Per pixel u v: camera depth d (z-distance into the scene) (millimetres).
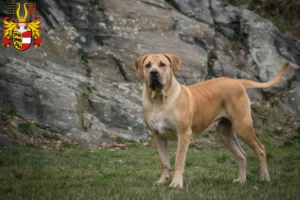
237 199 6586
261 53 19875
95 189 7414
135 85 17531
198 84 8672
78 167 10227
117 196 6758
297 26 22766
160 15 19438
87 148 13578
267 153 12570
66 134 14211
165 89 7730
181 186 7695
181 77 17906
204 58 18766
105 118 15562
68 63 17203
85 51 17797
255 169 10062
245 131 8461
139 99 16906
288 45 20500
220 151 13523
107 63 17719
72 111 14695
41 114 14508
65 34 17891
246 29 20344
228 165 10773
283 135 16609
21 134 13367
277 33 20750
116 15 18812
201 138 15617
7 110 14227
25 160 10727
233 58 19562
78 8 18500
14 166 9938
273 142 15898
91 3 18953
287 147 15211
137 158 11922
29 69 15648
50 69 16391
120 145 14320
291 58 20094
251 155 12141
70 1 18531
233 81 8719
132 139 15180
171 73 7883
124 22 18734
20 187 7617
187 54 18547
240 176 8602
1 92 14555
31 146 12977
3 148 12125
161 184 7984
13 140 12922
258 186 7949
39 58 16578
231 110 8516
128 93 17078
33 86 14859
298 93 18406
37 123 14289
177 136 7914
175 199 6641
